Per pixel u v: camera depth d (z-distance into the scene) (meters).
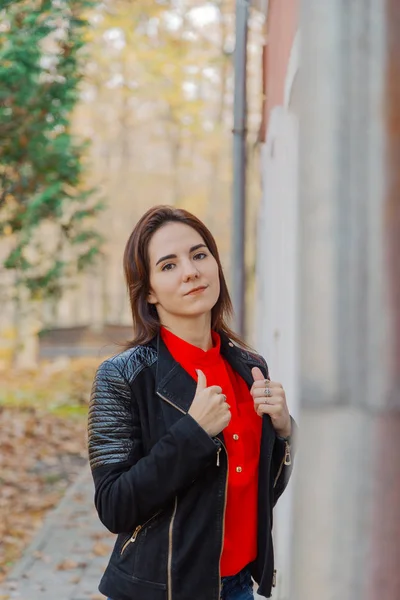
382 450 1.35
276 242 5.44
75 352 19.48
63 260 11.04
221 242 26.86
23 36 7.80
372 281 1.35
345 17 1.36
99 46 17.38
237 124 6.85
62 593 5.58
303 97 1.44
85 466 9.62
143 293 2.44
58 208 9.94
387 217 1.34
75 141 9.99
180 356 2.39
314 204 1.38
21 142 8.89
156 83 20.59
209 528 2.22
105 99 25.11
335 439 1.37
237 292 6.95
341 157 1.36
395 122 1.34
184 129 24.77
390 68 1.34
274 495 2.45
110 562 2.32
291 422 2.42
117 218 29.56
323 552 1.38
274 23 6.23
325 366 1.37
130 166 28.73
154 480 2.14
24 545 6.79
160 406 2.30
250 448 2.37
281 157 5.00
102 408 2.29
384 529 1.36
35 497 8.27
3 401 13.47
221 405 2.20
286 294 4.86
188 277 2.35
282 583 4.48
